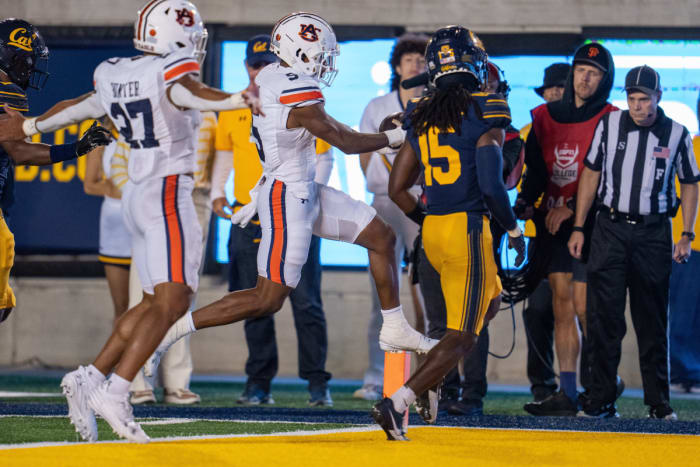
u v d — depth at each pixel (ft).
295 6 107.14
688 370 92.94
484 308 46.11
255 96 40.22
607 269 65.00
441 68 47.42
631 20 103.40
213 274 105.40
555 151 68.13
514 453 40.37
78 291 106.63
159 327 42.57
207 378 98.63
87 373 41.83
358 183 102.17
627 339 98.48
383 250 49.70
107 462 34.83
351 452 39.01
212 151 76.38
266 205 48.62
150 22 43.52
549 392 73.20
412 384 44.29
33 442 41.91
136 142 43.83
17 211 108.17
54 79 108.58
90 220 107.34
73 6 109.29
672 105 102.94
